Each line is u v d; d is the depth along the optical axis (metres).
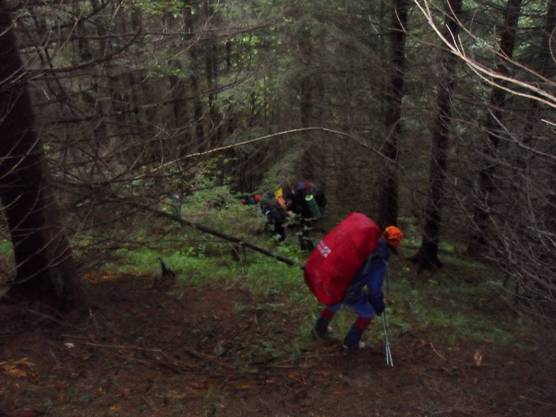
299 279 6.76
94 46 5.21
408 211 11.95
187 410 3.48
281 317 5.50
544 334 3.91
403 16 8.55
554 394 3.81
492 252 4.41
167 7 7.80
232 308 5.65
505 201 4.15
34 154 4.16
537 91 1.49
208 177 8.50
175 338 4.79
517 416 3.68
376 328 5.32
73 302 4.62
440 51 5.68
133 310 5.23
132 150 5.64
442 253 11.37
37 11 4.42
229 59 11.52
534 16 6.62
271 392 3.94
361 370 4.39
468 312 6.67
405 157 8.74
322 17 10.55
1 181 4.12
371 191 11.16
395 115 9.09
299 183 8.70
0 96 3.95
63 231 4.55
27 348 3.87
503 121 4.54
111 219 5.73
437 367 4.49
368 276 4.36
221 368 4.32
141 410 3.37
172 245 8.05
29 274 4.41
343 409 3.75
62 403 3.27
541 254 3.57
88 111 5.16
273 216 8.74
